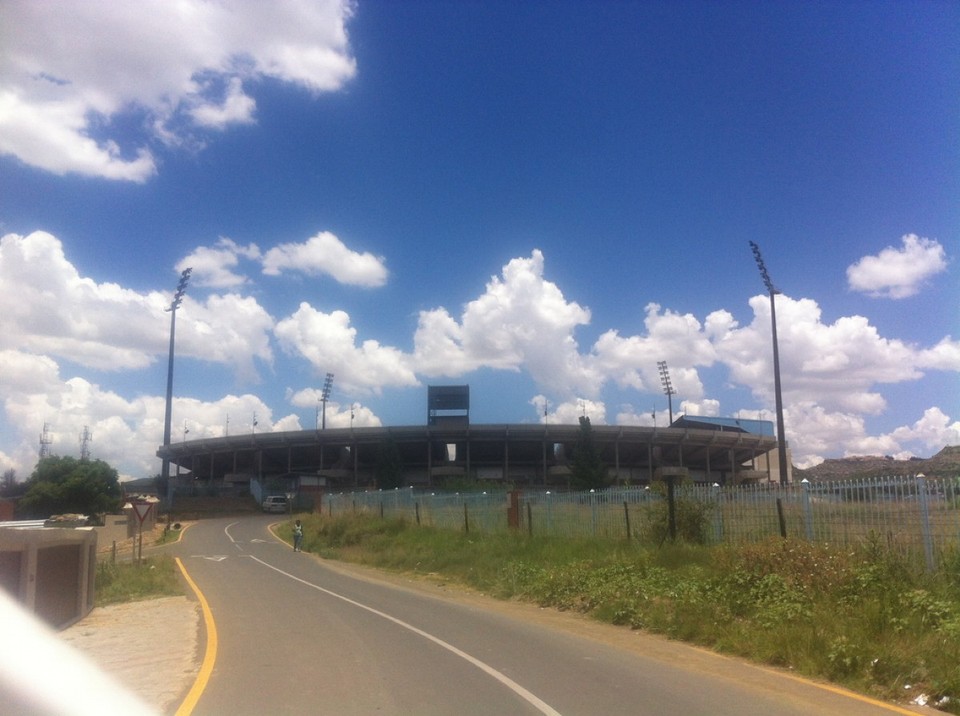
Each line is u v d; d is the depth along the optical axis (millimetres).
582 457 69750
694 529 21094
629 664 10961
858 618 11633
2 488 70750
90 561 17984
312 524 51094
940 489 14148
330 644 12695
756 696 9008
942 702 8602
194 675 10320
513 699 8859
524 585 20422
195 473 103688
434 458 89625
